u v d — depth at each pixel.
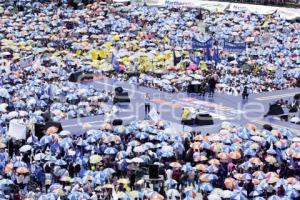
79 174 114.88
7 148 126.25
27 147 122.25
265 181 111.00
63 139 125.62
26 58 187.12
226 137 129.88
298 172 121.94
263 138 132.00
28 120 137.88
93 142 126.75
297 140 132.25
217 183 115.06
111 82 180.12
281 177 118.69
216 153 124.12
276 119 153.75
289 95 175.88
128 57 198.12
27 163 119.75
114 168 118.94
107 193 108.94
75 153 121.62
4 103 149.50
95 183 110.38
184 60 195.75
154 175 116.25
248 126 138.88
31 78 172.38
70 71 185.12
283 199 105.00
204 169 117.19
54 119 142.75
